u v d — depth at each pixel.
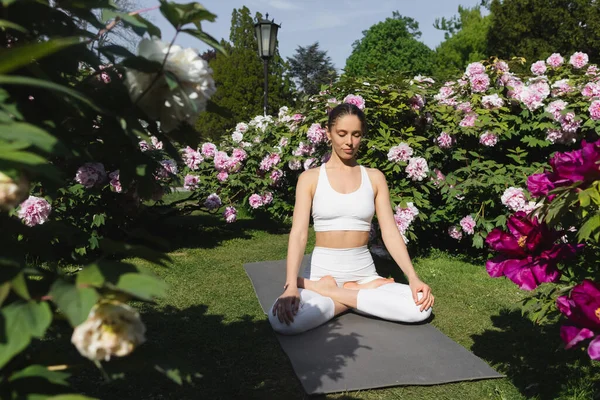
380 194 3.68
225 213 6.94
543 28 25.03
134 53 1.16
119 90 1.18
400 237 3.58
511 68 5.96
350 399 2.42
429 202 5.28
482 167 5.13
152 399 2.39
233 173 7.45
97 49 1.14
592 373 2.72
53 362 1.12
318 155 5.74
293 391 2.51
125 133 1.13
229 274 4.75
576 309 1.68
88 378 2.56
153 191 1.49
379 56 38.91
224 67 28.75
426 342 3.10
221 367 2.76
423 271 4.86
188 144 1.33
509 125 5.45
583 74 6.12
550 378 2.68
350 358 2.85
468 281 4.55
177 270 4.86
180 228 7.03
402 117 5.21
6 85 1.11
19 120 1.04
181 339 3.13
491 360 2.93
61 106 1.17
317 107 5.55
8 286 0.87
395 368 2.73
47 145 0.83
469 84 5.57
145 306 3.75
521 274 1.97
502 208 5.23
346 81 5.21
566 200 1.77
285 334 3.18
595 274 2.25
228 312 3.68
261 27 10.37
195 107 1.10
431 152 5.34
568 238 2.26
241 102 28.33
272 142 7.72
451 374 2.68
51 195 1.27
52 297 0.86
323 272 3.63
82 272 0.91
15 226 1.21
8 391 0.97
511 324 3.50
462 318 3.62
